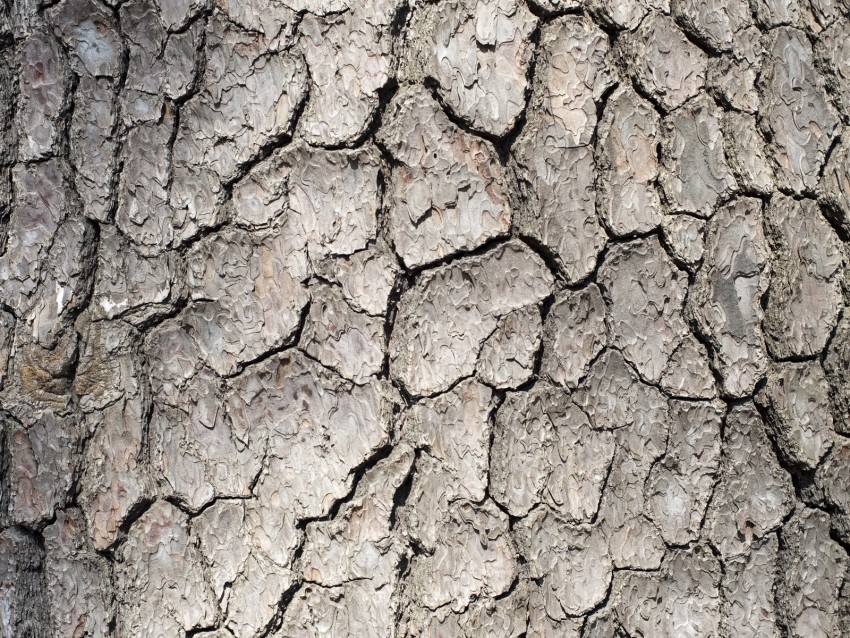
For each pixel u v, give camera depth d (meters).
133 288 0.70
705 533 0.75
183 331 0.70
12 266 0.69
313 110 0.71
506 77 0.72
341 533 0.71
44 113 0.69
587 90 0.73
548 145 0.73
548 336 0.73
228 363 0.71
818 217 0.77
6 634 0.68
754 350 0.75
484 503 0.72
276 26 0.70
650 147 0.74
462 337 0.72
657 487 0.74
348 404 0.71
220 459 0.71
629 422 0.74
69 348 0.69
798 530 0.76
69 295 0.69
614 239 0.74
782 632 0.76
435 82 0.71
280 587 0.70
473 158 0.72
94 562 0.69
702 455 0.75
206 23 0.70
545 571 0.73
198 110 0.70
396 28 0.71
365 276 0.71
